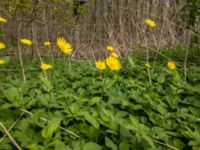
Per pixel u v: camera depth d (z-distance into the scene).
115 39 4.82
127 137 1.56
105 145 1.54
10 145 1.47
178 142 1.67
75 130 1.72
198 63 3.79
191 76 3.04
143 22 5.10
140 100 2.15
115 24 4.98
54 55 4.01
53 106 1.91
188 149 1.66
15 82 2.28
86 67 3.28
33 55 3.67
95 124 1.61
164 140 1.68
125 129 1.59
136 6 5.09
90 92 2.34
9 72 2.92
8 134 1.45
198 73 3.15
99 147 1.43
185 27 4.11
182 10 3.94
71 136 1.65
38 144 1.52
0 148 1.43
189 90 2.46
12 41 4.01
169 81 2.77
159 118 1.96
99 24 4.94
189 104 2.25
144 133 1.46
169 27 5.32
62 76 2.87
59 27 4.39
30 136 1.54
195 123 1.94
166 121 1.96
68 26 4.39
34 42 3.87
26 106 1.85
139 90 2.50
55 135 1.56
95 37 4.87
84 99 2.12
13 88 1.90
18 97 1.87
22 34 4.07
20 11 3.45
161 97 2.40
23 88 2.03
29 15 3.71
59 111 1.86
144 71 3.13
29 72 2.98
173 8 5.49
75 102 2.07
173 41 5.15
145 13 5.04
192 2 3.74
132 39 4.93
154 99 2.26
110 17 4.97
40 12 4.08
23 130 1.56
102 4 5.02
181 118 2.02
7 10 3.34
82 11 4.42
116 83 2.66
